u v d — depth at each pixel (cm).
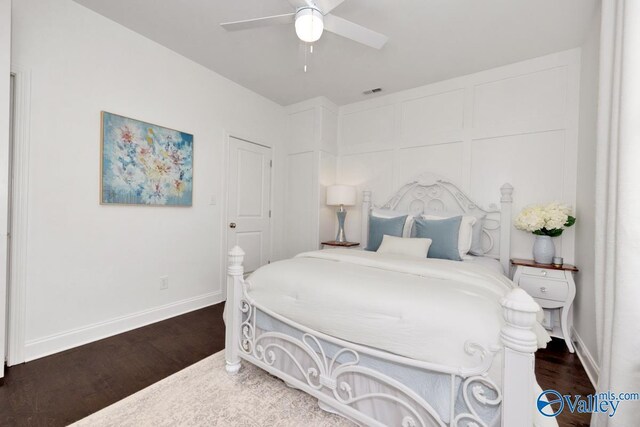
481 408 107
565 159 261
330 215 402
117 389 166
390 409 127
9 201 186
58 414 145
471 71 304
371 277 158
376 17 222
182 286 290
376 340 128
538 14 216
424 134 337
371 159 379
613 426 106
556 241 261
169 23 237
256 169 374
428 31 238
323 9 175
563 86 263
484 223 298
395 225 284
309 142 388
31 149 193
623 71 108
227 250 336
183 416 145
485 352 102
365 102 386
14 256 186
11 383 169
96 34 224
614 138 122
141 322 256
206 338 235
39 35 196
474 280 155
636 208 103
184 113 288
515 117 285
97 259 227
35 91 194
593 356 190
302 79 330
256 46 267
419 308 123
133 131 246
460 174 314
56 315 206
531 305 92
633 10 106
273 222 399
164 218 273
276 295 168
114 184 235
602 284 139
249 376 180
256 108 369
